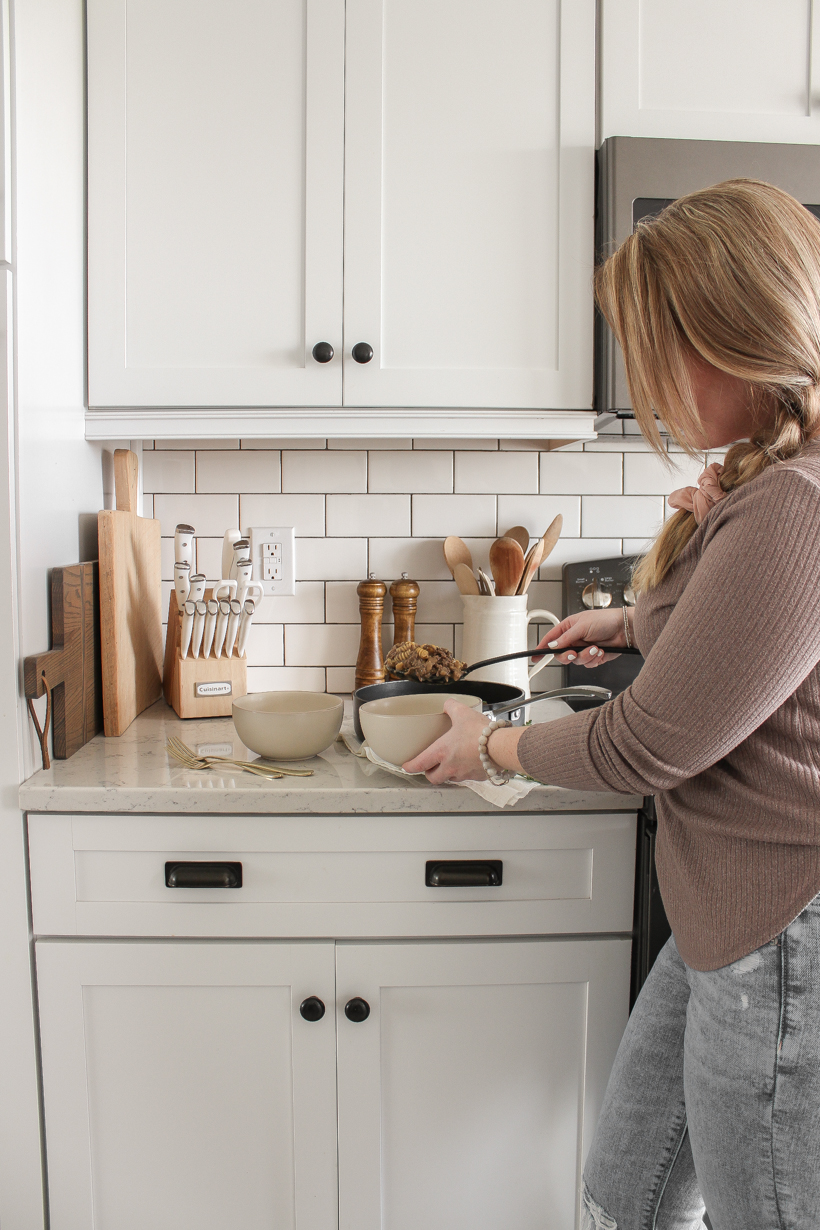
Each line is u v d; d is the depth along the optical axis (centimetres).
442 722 103
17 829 104
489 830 105
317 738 113
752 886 70
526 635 147
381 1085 108
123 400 125
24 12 102
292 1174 109
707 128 125
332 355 124
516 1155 110
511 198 125
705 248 70
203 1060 107
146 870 105
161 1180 108
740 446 75
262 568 158
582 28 124
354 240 124
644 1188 91
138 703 140
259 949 105
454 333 126
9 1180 107
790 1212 71
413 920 106
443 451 159
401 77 123
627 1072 93
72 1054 106
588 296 126
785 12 126
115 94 122
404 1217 110
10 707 103
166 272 124
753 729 64
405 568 160
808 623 61
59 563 118
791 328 67
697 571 67
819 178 123
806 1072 68
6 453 101
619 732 70
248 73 123
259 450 157
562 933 108
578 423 129
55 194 113
